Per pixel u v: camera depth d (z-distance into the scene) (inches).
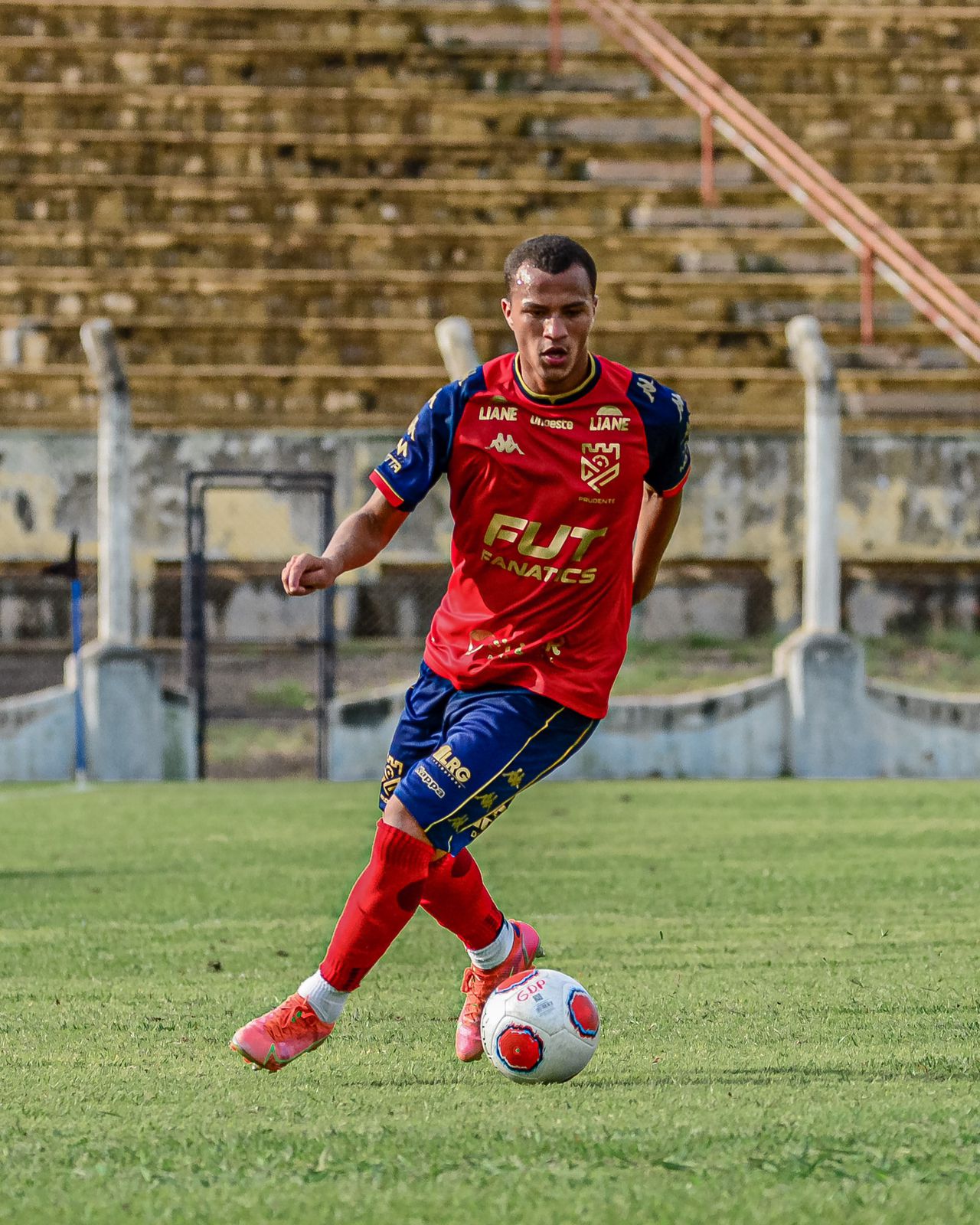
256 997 824.9
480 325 3373.5
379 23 4175.7
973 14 4293.8
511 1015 598.2
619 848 1549.0
